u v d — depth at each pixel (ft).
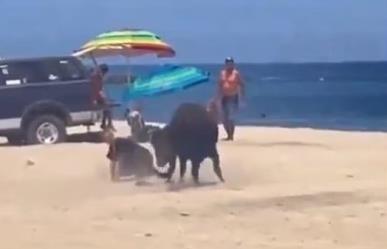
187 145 51.01
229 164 58.54
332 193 46.96
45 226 41.98
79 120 75.25
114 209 44.91
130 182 52.85
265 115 167.12
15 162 61.77
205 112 51.62
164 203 45.68
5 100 73.87
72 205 46.70
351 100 256.52
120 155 53.47
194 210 44.19
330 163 59.21
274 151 66.49
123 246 37.81
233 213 43.73
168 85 58.08
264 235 39.60
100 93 75.41
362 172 54.95
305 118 164.66
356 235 39.42
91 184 52.70
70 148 68.85
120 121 105.81
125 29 67.87
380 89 367.45
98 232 40.47
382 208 44.19
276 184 50.65
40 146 70.95
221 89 75.66
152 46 67.51
